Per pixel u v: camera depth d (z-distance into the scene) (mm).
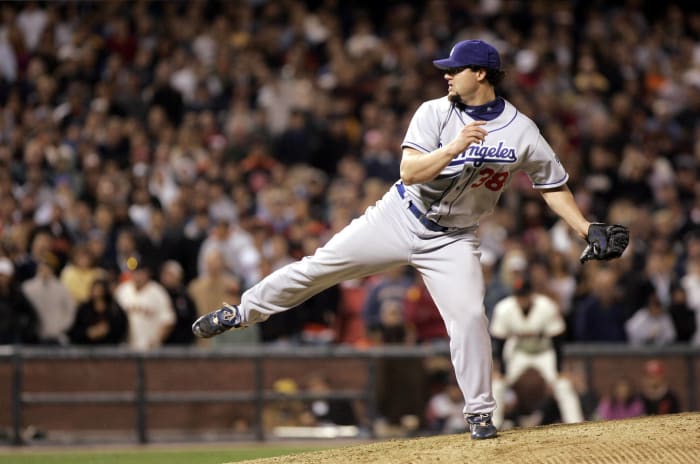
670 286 48156
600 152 61875
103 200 50500
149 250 46750
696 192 61938
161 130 57875
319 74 68000
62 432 39688
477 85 21297
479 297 21750
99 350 40062
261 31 68812
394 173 58000
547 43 72562
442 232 21828
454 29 73188
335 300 46219
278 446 39438
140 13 67000
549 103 66125
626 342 45750
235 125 58656
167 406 40312
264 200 53531
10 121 56656
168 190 53531
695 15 80875
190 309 43812
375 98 65062
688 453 20172
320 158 60844
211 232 49000
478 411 21953
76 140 55375
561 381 39219
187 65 64250
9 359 39469
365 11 75188
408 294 44938
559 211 21984
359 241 22141
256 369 40875
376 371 41156
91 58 62500
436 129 21406
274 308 22906
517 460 20297
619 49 74375
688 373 42000
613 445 20719
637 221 56188
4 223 47750
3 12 64188
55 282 42062
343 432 40938
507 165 21453
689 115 70500
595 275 47969
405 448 22141
